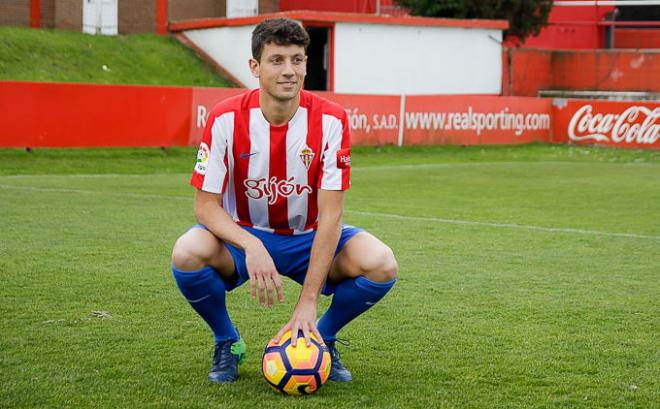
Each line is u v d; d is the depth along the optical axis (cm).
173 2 2878
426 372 464
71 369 458
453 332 547
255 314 588
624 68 2970
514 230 976
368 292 439
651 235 953
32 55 2355
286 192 439
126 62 2534
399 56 2650
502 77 2869
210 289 433
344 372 451
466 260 792
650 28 3784
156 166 1688
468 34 2772
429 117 2172
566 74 3033
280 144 431
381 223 1012
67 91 1673
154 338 522
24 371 452
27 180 1391
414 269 746
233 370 447
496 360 488
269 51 416
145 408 401
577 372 467
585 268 764
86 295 630
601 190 1403
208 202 437
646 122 2228
